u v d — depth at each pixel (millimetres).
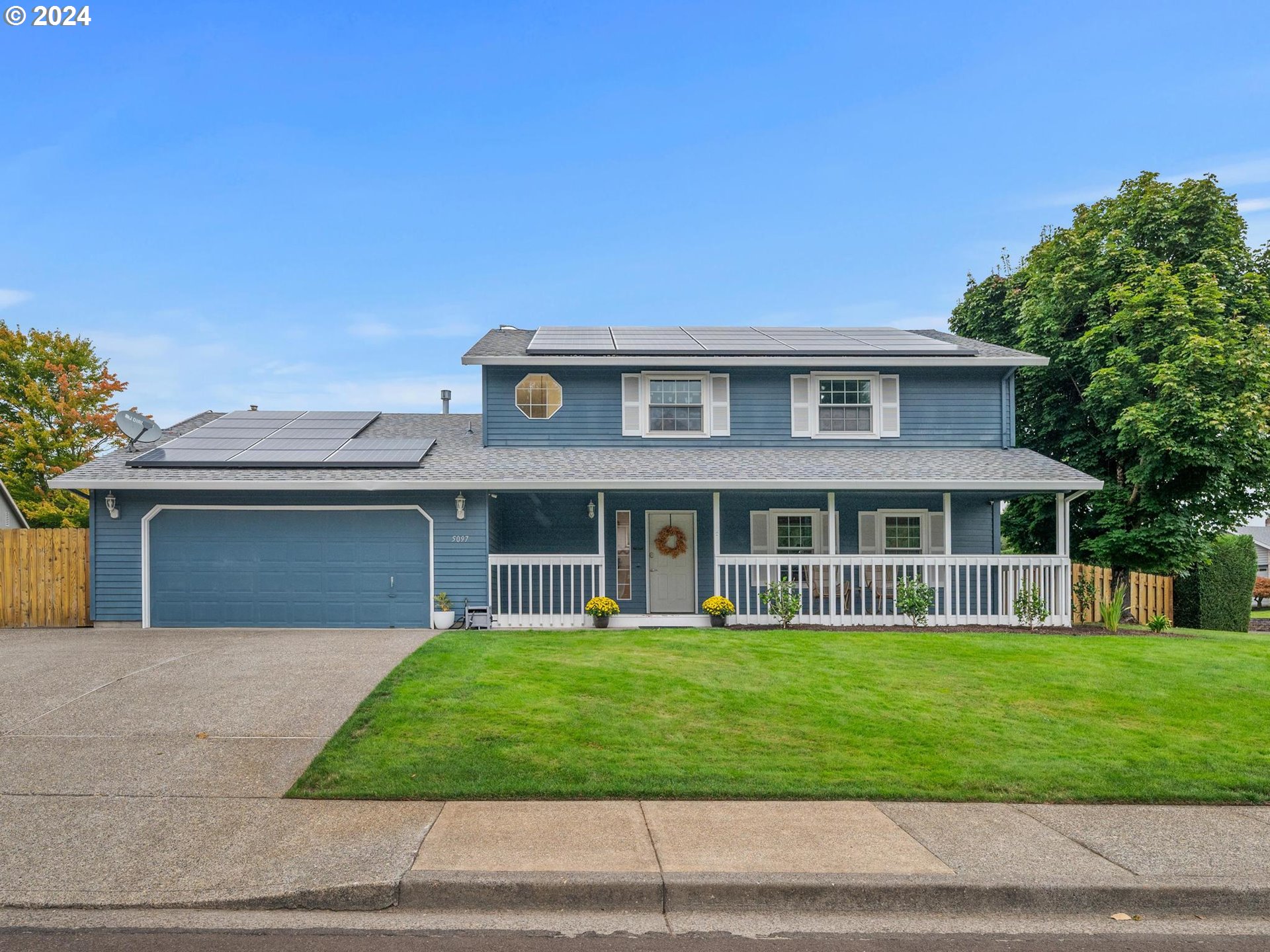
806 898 5078
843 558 15508
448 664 10367
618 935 4695
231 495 15281
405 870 5168
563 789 6559
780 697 9141
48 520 31062
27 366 33031
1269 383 16297
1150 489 17859
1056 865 5430
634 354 17375
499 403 17703
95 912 4773
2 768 6910
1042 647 12203
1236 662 11312
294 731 7844
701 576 17391
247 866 5234
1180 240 18484
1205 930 4922
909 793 6672
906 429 18016
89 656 11117
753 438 17859
